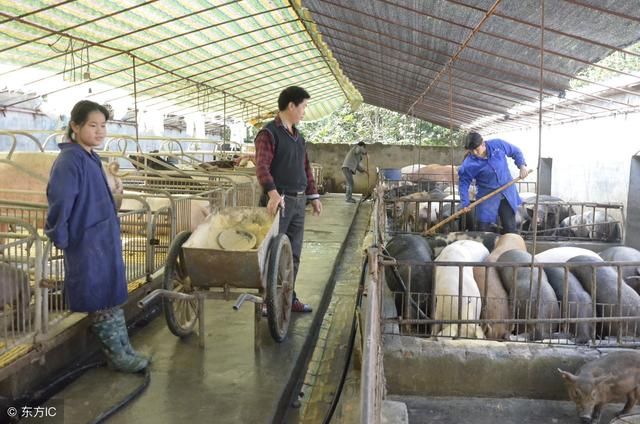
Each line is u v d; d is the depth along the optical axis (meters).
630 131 6.64
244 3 7.73
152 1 6.60
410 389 3.63
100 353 3.79
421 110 14.67
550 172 9.91
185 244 3.53
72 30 7.32
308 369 3.88
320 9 6.99
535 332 3.88
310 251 7.32
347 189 13.12
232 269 3.49
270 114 19.02
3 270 2.79
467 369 3.59
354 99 16.78
